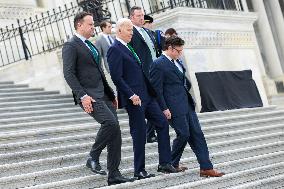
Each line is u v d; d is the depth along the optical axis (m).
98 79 11.92
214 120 19.92
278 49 52.28
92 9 25.25
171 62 13.30
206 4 27.86
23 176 11.43
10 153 12.70
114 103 12.23
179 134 13.01
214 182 13.00
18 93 22.36
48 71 26.25
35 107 20.14
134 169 12.42
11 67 27.17
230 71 25.73
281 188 14.27
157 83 12.94
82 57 11.77
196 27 24.66
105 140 11.69
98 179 12.07
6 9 34.97
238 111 22.92
